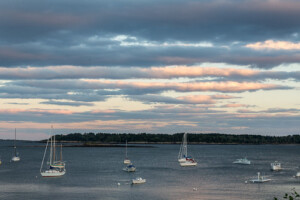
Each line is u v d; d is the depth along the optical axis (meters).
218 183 115.56
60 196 92.88
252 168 170.50
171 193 96.88
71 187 107.31
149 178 128.38
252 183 115.56
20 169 162.62
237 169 164.75
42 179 125.50
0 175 137.75
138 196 92.62
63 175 136.88
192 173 145.88
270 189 103.69
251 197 91.62
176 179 125.56
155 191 100.00
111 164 192.38
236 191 100.19
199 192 98.31
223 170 159.38
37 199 89.00
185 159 194.00
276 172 151.62
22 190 102.12
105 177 131.25
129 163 197.62
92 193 97.12
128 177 131.62
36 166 179.25
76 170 157.00
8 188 105.56
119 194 95.50
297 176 133.25
